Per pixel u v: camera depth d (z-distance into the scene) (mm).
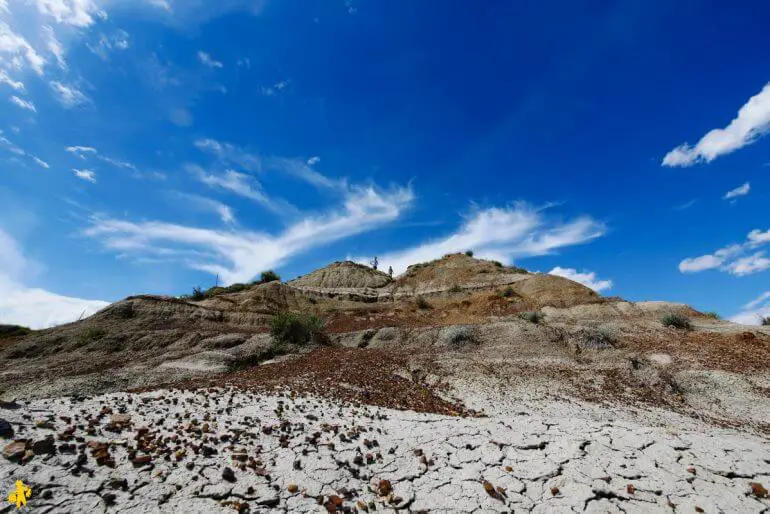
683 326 21219
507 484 5129
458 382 13625
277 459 5426
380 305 46750
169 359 17031
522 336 19828
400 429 6836
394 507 4703
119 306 27844
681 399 12539
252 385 10602
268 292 43719
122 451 5031
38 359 19672
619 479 5145
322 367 14648
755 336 17688
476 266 56281
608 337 18781
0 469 4094
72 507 3916
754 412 11383
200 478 4746
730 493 4828
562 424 6945
